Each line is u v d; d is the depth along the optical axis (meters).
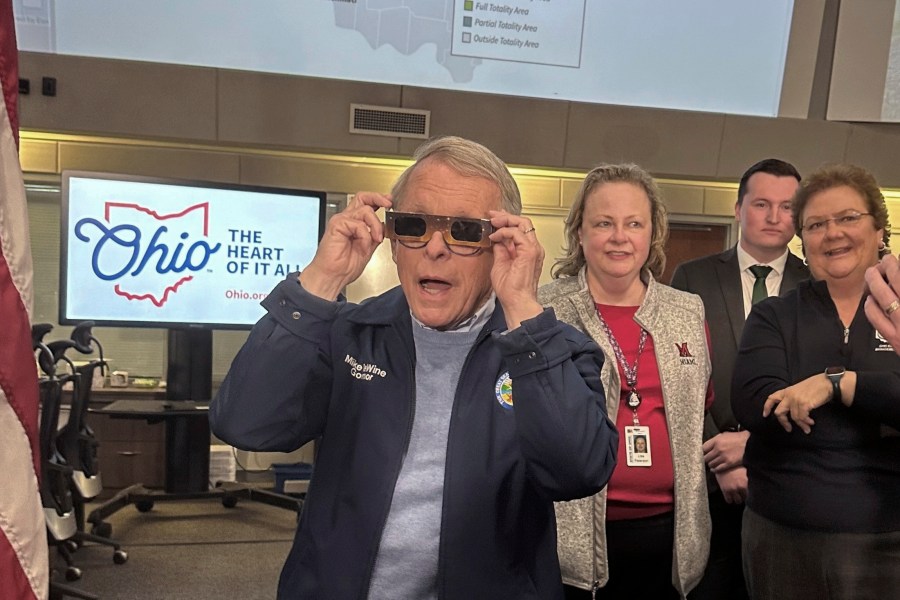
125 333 4.68
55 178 4.39
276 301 1.04
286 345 1.02
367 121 4.37
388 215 1.04
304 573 1.06
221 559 3.41
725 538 1.93
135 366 4.70
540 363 0.95
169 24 4.07
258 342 1.04
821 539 1.43
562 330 1.02
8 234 1.05
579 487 0.98
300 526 1.10
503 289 1.00
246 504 4.31
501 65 4.47
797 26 4.62
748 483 1.61
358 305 1.17
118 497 3.87
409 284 1.05
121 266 3.87
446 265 1.02
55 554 3.14
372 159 4.75
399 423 1.05
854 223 1.49
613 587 1.58
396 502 1.03
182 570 3.26
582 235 1.70
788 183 2.14
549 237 5.12
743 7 4.62
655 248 1.69
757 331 1.61
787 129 4.80
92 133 4.16
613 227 1.59
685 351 1.61
